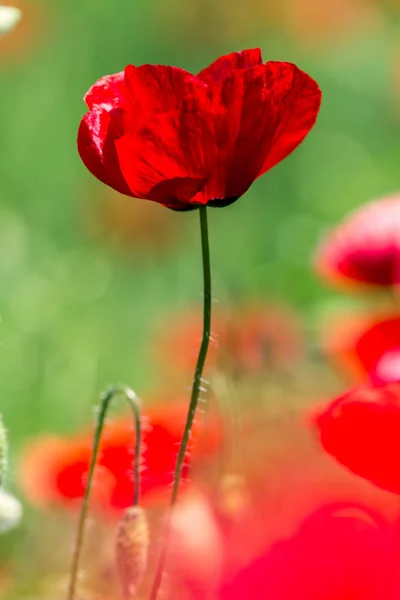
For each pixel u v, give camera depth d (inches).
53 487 45.6
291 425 53.6
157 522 44.3
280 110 35.8
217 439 45.9
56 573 51.5
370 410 32.9
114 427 45.1
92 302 94.4
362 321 50.4
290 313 70.9
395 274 49.4
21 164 105.6
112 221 102.7
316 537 30.2
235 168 35.8
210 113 35.4
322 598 30.0
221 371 57.7
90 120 35.9
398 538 30.3
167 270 100.1
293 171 107.3
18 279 93.4
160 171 35.9
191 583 32.6
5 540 54.7
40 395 79.9
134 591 35.8
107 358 86.4
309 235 101.9
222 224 102.6
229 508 38.5
